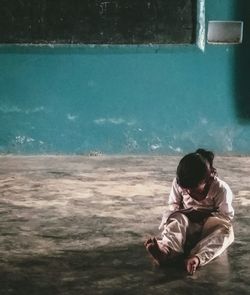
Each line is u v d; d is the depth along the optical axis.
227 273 3.62
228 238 3.77
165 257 3.63
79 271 3.63
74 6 7.73
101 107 7.86
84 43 7.79
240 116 7.86
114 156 7.80
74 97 7.85
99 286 3.40
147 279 3.50
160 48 7.73
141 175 6.55
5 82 7.83
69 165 7.14
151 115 7.87
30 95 7.86
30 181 6.20
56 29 7.77
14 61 7.79
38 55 7.77
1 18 7.75
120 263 3.77
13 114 7.88
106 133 7.88
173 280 3.49
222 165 7.20
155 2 7.71
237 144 7.89
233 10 7.68
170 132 7.88
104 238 4.28
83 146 7.90
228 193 3.84
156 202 5.35
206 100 7.85
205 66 7.78
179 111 7.86
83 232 4.43
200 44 7.72
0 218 4.80
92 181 6.22
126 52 7.75
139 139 7.89
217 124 7.87
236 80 7.80
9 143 7.91
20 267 3.69
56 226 4.58
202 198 3.84
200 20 7.68
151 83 7.81
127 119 7.87
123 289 3.35
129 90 7.83
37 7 7.73
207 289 3.37
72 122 7.88
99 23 7.76
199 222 3.88
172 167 7.04
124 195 5.61
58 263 3.76
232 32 7.68
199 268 3.69
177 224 3.77
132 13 7.74
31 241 4.21
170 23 7.73
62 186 5.98
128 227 4.56
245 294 3.31
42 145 7.91
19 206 5.18
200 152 3.79
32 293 3.30
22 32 7.78
